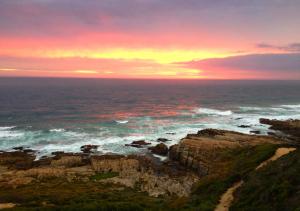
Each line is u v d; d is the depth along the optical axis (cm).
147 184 4709
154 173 5600
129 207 2755
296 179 2044
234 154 5109
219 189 2772
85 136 9006
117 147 7681
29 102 18012
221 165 4409
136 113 14075
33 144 8044
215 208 2320
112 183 4738
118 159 6194
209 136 7594
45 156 6850
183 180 5122
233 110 14662
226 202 2430
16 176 5238
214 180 3225
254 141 7038
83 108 15925
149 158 6550
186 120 11738
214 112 13988
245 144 6681
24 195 3662
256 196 2172
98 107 16412
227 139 7169
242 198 2288
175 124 10875
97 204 2855
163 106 16962
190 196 2936
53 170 5544
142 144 7869
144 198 3497
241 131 9325
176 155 6581
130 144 7900
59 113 14000
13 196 3594
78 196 3512
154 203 3095
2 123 11206
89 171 5597
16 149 7531
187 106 16862
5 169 5847
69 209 2723
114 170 5628
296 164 2294
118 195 3672
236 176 2997
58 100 19425
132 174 5322
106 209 2717
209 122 11144
